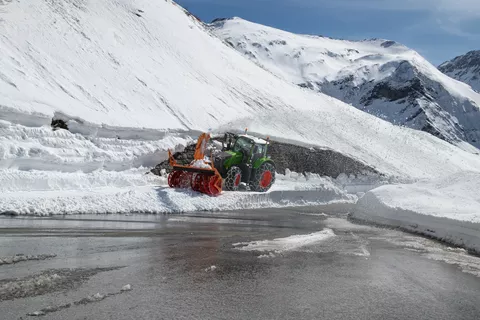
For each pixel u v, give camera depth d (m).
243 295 4.33
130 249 6.04
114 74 21.28
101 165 14.66
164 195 11.38
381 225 10.35
